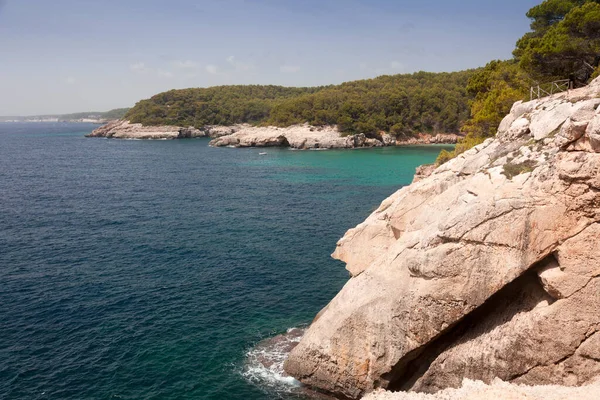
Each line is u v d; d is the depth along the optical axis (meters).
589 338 16.83
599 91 22.08
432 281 19.11
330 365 21.64
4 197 71.50
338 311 22.17
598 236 16.42
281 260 41.66
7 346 26.28
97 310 31.11
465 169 24.17
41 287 34.94
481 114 46.97
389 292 20.75
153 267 39.62
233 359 25.28
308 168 107.06
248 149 159.75
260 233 50.84
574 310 16.91
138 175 97.81
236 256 42.75
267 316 30.47
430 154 132.12
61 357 25.28
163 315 30.47
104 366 24.52
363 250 28.20
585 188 16.30
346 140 155.62
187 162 122.00
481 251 18.14
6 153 149.38
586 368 16.94
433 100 168.50
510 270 17.73
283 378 23.53
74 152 153.38
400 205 26.20
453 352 19.77
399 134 168.12
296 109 176.62
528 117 23.39
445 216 19.70
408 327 19.86
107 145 183.50
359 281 22.70
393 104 169.50
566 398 14.98
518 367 18.08
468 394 16.03
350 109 163.25
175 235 49.84
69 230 51.62
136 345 26.64
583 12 38.06
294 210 62.75
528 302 18.42
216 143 173.75
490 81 54.03
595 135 15.51
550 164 17.45
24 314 30.34
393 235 27.25
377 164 111.88
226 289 34.91
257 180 90.12
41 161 125.12
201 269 39.19
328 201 68.75
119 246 45.72
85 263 40.53
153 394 22.28
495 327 18.97
